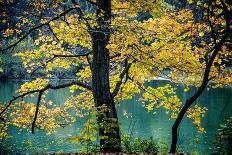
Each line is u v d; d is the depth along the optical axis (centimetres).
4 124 1345
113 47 1161
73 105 1585
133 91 1534
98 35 1173
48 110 1472
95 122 875
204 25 1229
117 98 1555
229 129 956
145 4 991
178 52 1280
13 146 2367
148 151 1175
